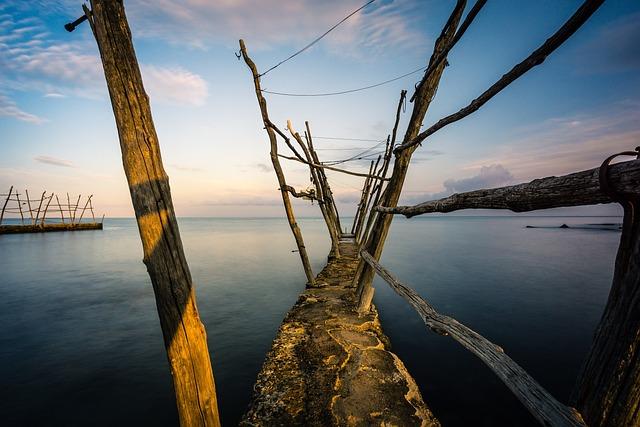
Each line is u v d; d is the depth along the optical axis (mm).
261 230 66500
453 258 18938
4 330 8055
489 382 5016
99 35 1881
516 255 20422
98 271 16172
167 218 1972
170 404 4805
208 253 22703
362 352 4102
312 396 3123
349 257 13562
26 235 40531
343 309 5934
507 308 9109
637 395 1007
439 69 4371
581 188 1194
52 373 5762
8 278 14539
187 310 1993
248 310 9336
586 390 1181
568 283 12273
